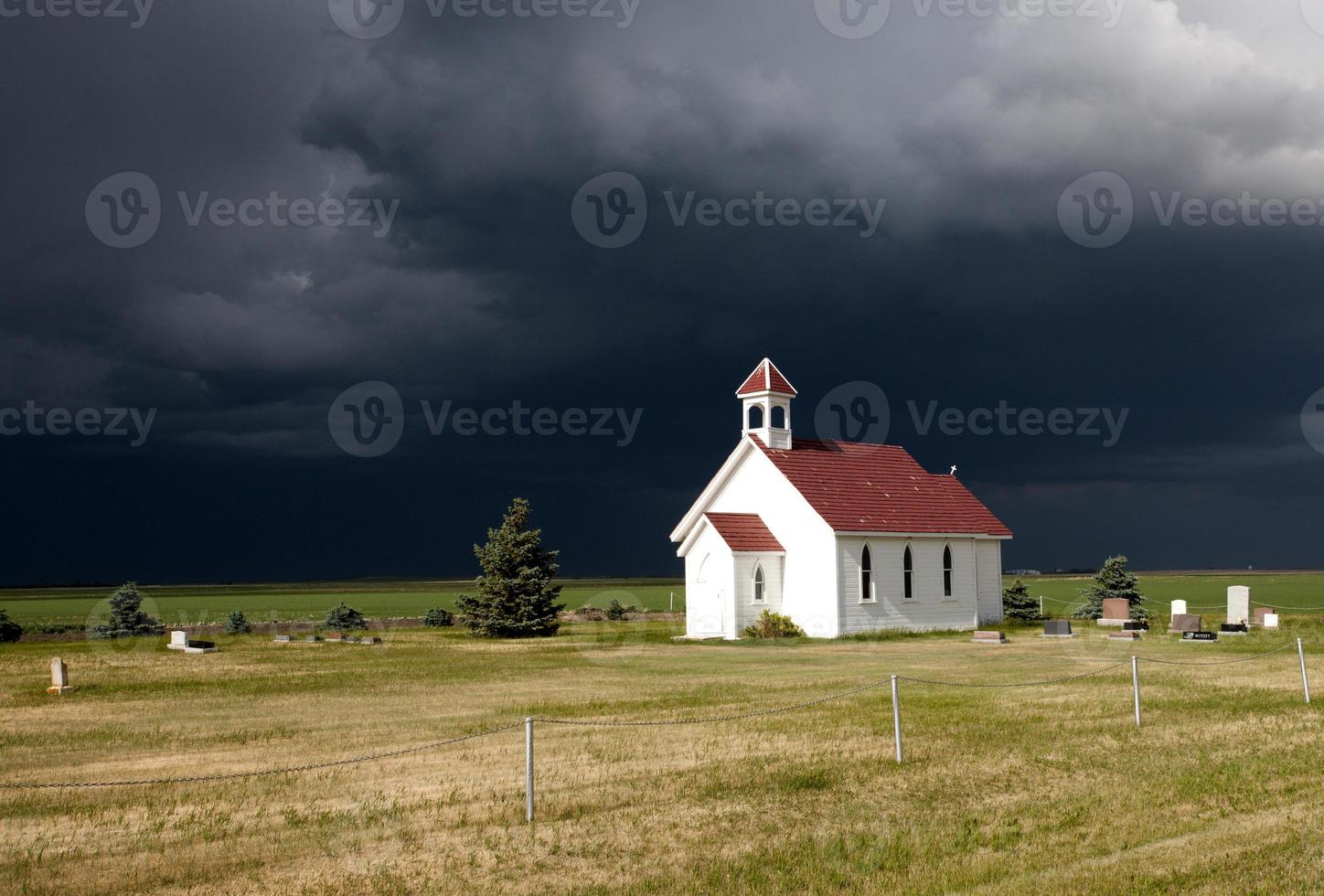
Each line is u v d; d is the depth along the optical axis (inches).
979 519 2228.1
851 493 2060.8
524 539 2155.5
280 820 593.6
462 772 711.1
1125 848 558.9
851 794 658.8
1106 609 2076.8
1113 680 1165.7
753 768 717.3
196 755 770.2
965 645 1732.3
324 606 4618.6
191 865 516.7
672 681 1211.2
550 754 765.9
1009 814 619.5
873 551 1995.6
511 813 606.5
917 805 635.5
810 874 513.7
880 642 1841.8
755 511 2046.0
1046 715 922.7
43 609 4650.6
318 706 1025.5
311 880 498.6
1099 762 746.8
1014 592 2357.3
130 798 641.6
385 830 574.2
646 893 486.6
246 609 4288.9
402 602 5128.0
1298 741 812.6
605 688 1152.8
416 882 497.0
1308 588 5285.4
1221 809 629.0
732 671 1326.3
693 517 2073.1
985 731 848.3
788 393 2097.7
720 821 597.3
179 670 1396.4
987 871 516.7
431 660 1524.4
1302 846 552.7
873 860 533.3
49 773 713.0
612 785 671.8
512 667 1416.1
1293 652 1493.6
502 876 506.9
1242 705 973.2
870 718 912.9
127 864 517.7
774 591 1980.8
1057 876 509.7
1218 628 1958.7
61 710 1011.9
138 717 962.7
